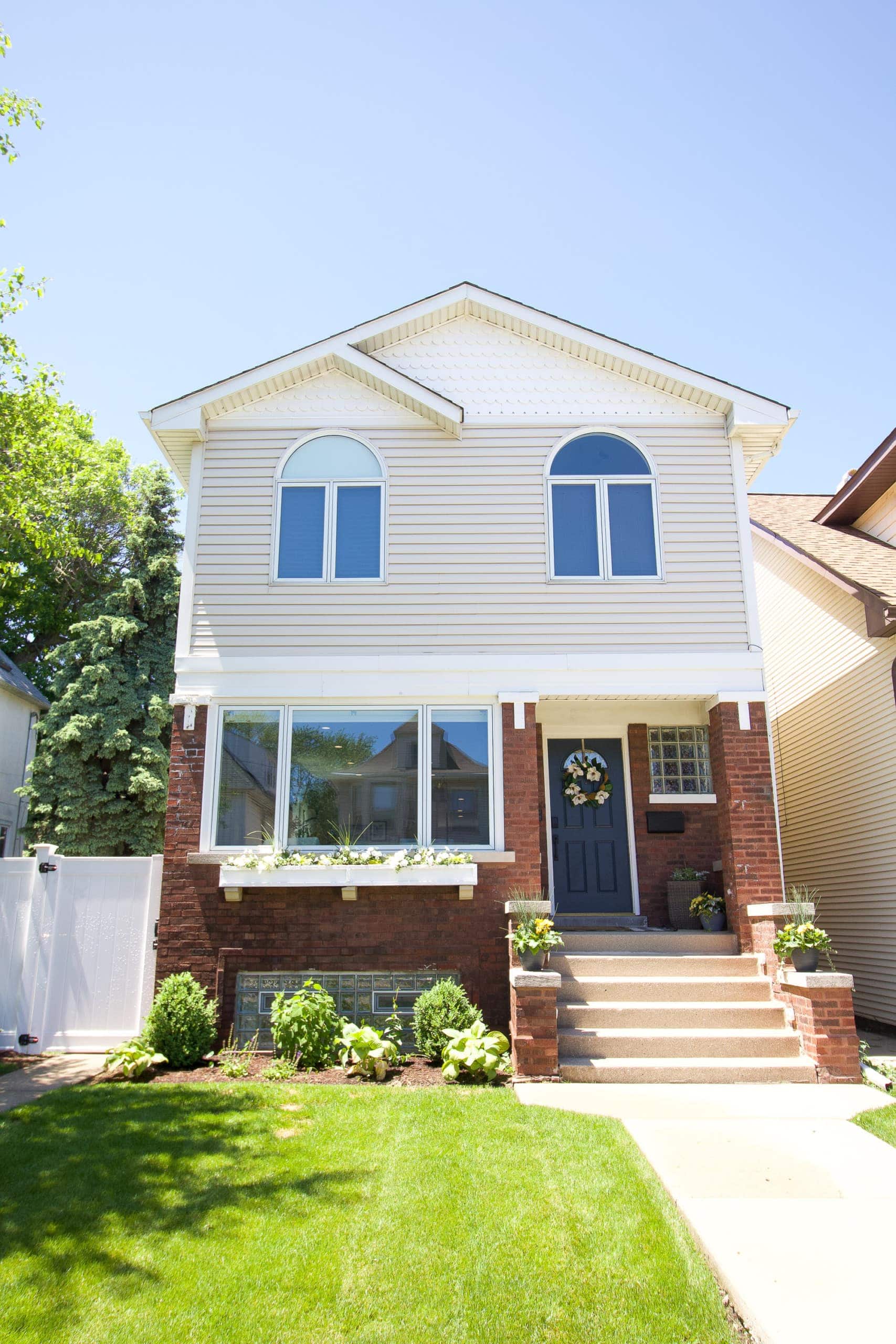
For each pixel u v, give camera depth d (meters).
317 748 9.84
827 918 12.64
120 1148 5.73
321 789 9.73
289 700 9.91
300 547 10.31
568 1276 4.17
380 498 10.47
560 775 11.73
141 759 19.00
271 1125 6.17
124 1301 3.96
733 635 10.12
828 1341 3.50
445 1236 4.52
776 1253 4.25
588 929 10.84
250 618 10.07
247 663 9.90
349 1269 4.22
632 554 10.35
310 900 9.32
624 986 8.63
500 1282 4.11
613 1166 5.38
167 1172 5.32
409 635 10.05
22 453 13.18
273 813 9.66
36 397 13.11
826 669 12.57
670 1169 5.36
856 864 11.73
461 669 9.93
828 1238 4.41
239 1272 4.18
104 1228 4.61
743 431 10.55
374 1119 6.28
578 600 10.17
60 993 9.18
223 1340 3.70
